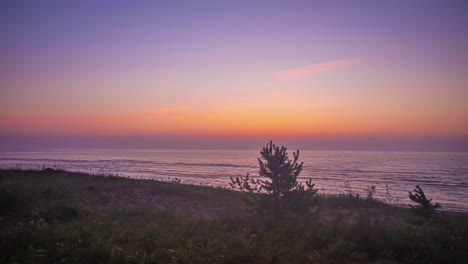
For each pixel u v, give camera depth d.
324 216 9.46
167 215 8.11
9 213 7.29
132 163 134.38
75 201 9.48
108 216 7.62
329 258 4.98
